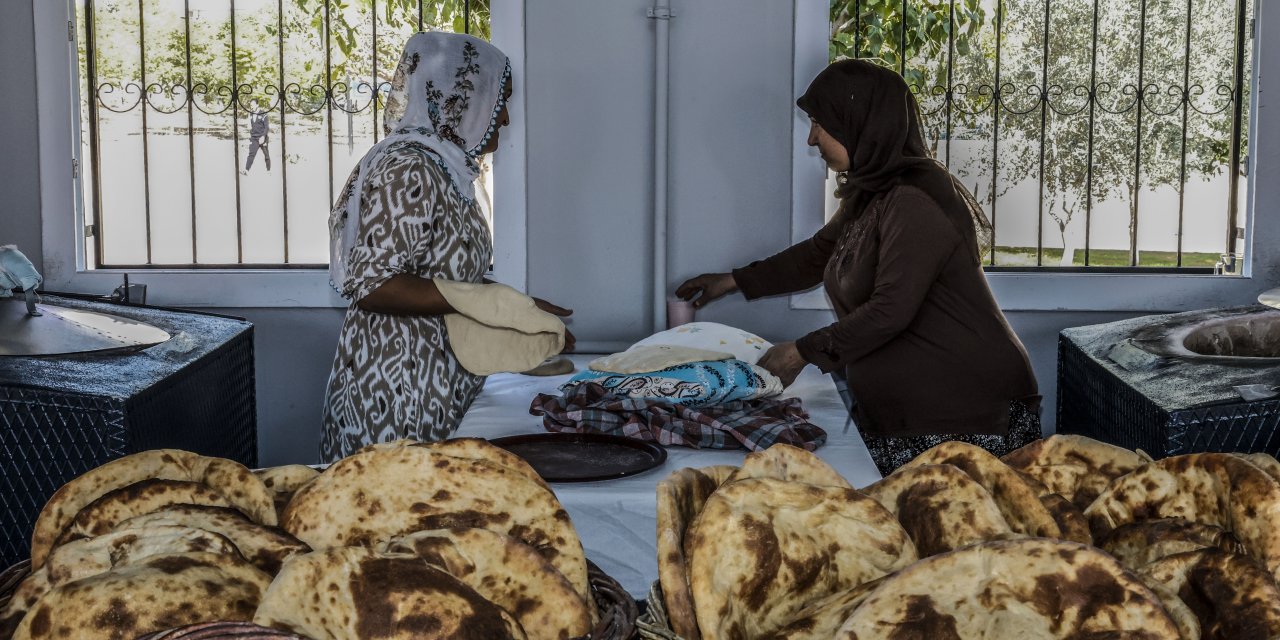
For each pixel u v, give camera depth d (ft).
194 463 3.60
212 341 8.54
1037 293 10.89
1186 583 2.93
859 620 2.70
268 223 11.14
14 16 10.40
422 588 2.72
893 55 10.98
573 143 10.64
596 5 10.48
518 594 3.01
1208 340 8.80
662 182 10.51
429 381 7.88
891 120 7.52
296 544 3.13
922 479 3.28
